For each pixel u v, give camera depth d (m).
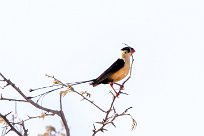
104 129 8.46
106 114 8.61
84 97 8.82
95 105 8.78
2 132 7.83
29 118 8.14
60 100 8.59
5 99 8.01
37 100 8.32
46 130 8.68
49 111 8.38
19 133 7.85
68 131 8.42
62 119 8.44
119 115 8.62
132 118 8.84
